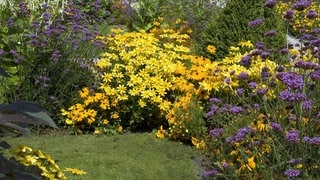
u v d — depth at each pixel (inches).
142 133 265.0
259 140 181.0
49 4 334.6
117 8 518.6
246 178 182.9
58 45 277.0
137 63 270.5
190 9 464.8
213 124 236.8
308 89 185.6
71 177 200.7
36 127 259.4
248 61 206.4
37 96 266.7
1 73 80.9
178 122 245.1
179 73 268.5
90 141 249.4
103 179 201.9
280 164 168.2
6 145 82.5
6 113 75.5
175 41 341.4
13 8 309.6
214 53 313.3
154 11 498.9
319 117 178.9
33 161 136.7
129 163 219.8
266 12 313.1
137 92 259.8
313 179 171.2
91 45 286.8
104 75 268.8
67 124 267.6
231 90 240.4
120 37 283.7
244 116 201.9
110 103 264.7
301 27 254.7
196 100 248.7
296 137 162.1
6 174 75.8
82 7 446.3
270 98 201.2
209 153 225.1
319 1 406.6
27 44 269.7
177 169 215.5
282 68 199.9
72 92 270.2
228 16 314.2
